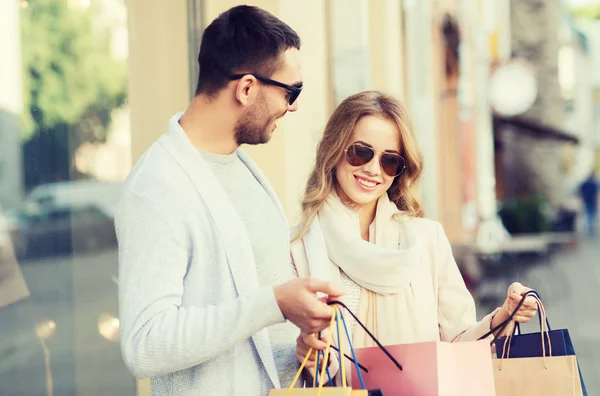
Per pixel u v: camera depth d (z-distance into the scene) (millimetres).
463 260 27812
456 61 35969
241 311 4004
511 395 5090
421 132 27453
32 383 6445
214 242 4277
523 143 58281
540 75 55906
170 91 8430
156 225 4121
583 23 66625
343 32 14312
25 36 6652
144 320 3990
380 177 5508
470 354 4422
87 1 7395
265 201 4723
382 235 5629
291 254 5629
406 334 5395
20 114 6551
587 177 52750
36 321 6504
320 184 5629
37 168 6703
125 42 7891
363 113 5516
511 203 45500
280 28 4496
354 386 4516
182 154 4332
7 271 6254
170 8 8453
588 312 21500
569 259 35125
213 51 4430
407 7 24016
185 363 4004
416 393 4371
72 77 7168
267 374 4379
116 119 7715
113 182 7625
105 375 7160
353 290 5520
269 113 4504
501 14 52500
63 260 6883
